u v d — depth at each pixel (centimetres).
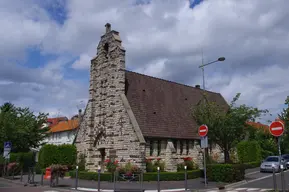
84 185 2214
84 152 3250
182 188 2055
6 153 2911
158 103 3262
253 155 3912
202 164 3181
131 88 3139
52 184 2158
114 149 2877
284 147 4503
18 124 3847
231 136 2439
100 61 3303
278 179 2472
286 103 2250
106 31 3319
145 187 2109
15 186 2206
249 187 2039
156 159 2781
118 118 2903
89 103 3312
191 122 3378
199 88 4275
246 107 2464
